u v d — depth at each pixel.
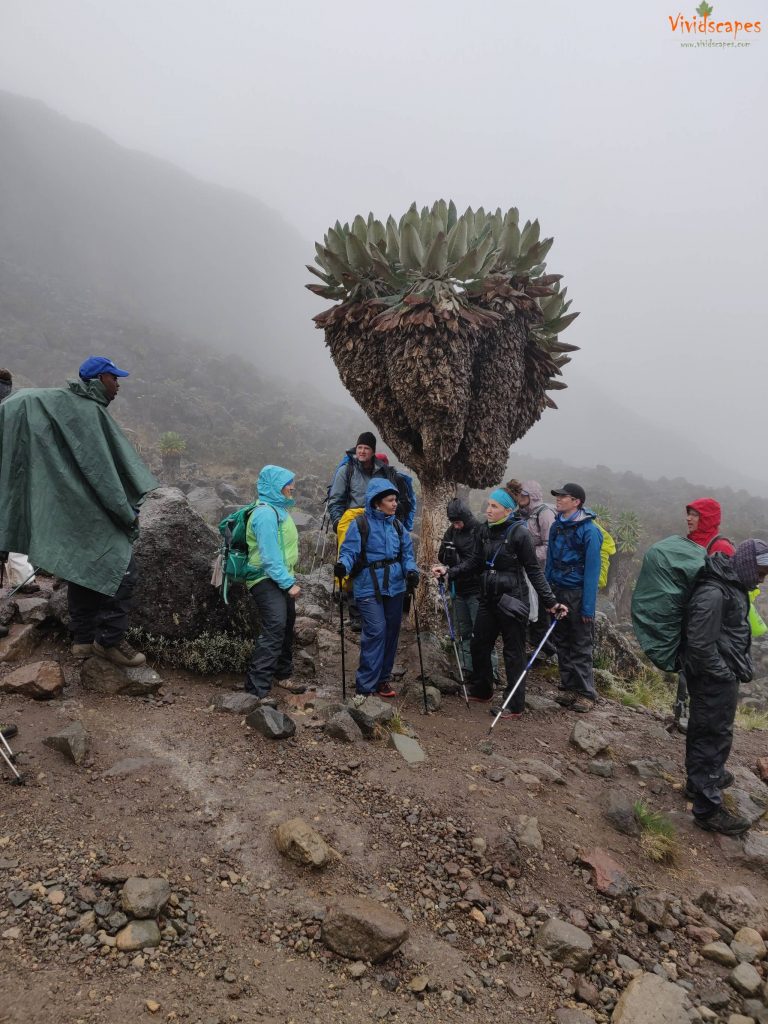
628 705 6.45
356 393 6.21
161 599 4.77
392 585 4.61
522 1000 2.42
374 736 4.12
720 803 3.83
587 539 5.56
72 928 2.30
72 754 3.25
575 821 3.66
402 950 2.51
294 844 2.84
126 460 3.81
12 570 5.11
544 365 6.36
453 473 6.39
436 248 5.38
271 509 4.27
